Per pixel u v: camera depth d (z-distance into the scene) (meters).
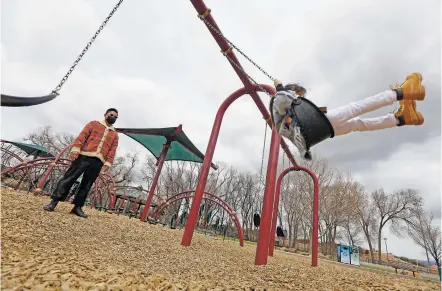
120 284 1.71
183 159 11.59
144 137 10.38
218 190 44.72
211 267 3.23
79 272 1.83
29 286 1.42
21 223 3.12
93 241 3.23
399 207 42.75
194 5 4.03
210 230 16.56
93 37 2.20
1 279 1.42
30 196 5.81
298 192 33.75
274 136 4.60
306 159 2.47
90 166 4.75
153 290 1.73
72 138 40.81
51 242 2.67
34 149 14.87
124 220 6.06
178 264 3.05
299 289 2.52
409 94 2.46
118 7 2.38
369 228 46.62
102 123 5.08
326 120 2.36
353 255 14.01
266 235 4.15
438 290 2.88
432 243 42.94
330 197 31.58
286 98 2.47
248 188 45.66
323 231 35.81
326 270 4.94
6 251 2.04
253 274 3.19
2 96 1.39
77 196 4.74
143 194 13.70
